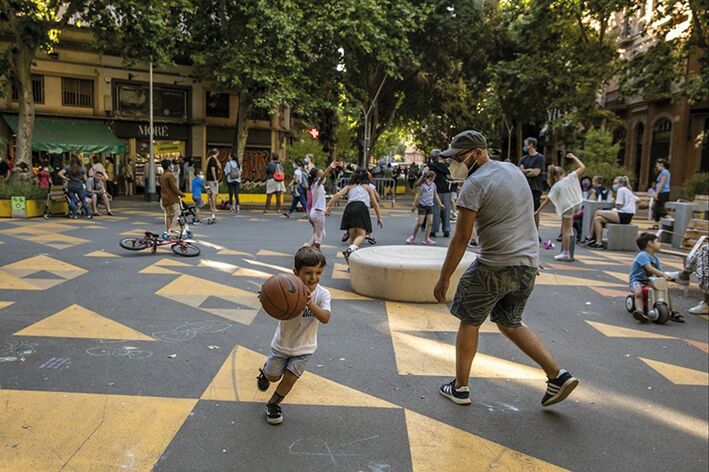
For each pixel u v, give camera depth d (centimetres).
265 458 325
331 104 2338
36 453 321
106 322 566
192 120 2711
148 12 1745
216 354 484
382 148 4888
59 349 485
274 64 2034
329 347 514
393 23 2270
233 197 2095
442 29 2584
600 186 1634
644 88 2258
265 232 1313
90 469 307
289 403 396
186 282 750
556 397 392
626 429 386
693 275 947
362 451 338
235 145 2317
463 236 370
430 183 1161
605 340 576
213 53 2122
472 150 388
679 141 2683
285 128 3297
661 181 1672
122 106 2570
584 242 1291
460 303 392
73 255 926
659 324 640
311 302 348
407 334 559
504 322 397
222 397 401
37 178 1811
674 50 2172
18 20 1681
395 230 1415
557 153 3612
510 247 368
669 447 365
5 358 461
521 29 2491
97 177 1609
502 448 350
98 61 2478
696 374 492
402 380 446
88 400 389
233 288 726
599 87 2452
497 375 464
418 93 3091
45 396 393
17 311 597
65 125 2419
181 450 329
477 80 3006
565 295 757
